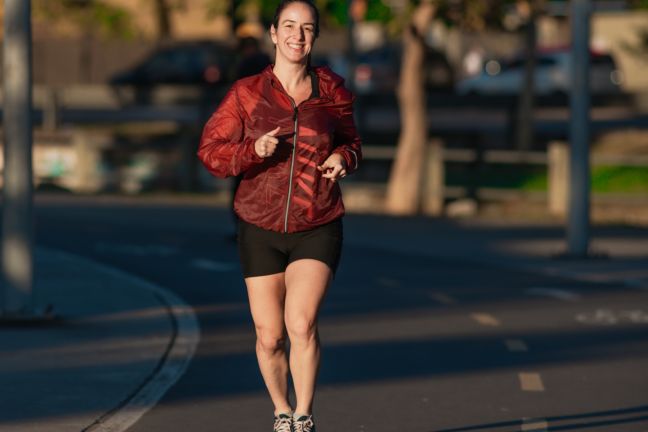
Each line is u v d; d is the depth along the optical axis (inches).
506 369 772.0
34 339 828.0
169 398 672.4
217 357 789.9
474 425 626.5
